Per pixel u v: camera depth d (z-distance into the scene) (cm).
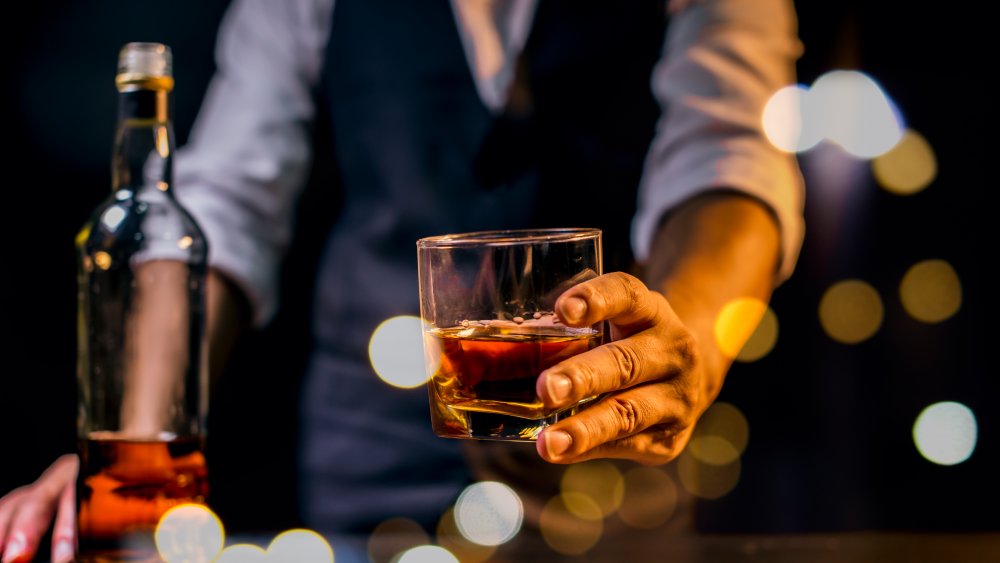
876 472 279
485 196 153
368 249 157
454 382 95
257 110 156
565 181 152
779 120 140
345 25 155
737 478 264
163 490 101
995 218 271
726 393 282
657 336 97
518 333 94
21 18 269
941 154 272
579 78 150
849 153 243
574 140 151
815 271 275
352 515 155
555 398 92
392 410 155
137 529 101
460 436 96
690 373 99
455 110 152
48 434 279
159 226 104
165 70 105
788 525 278
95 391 103
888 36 265
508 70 151
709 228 129
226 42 164
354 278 158
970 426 259
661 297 99
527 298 94
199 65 266
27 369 281
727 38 145
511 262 94
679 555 114
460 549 115
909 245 274
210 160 153
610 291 94
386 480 155
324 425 158
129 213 104
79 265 104
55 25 270
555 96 151
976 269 274
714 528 277
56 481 109
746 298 124
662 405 98
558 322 95
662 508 151
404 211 155
